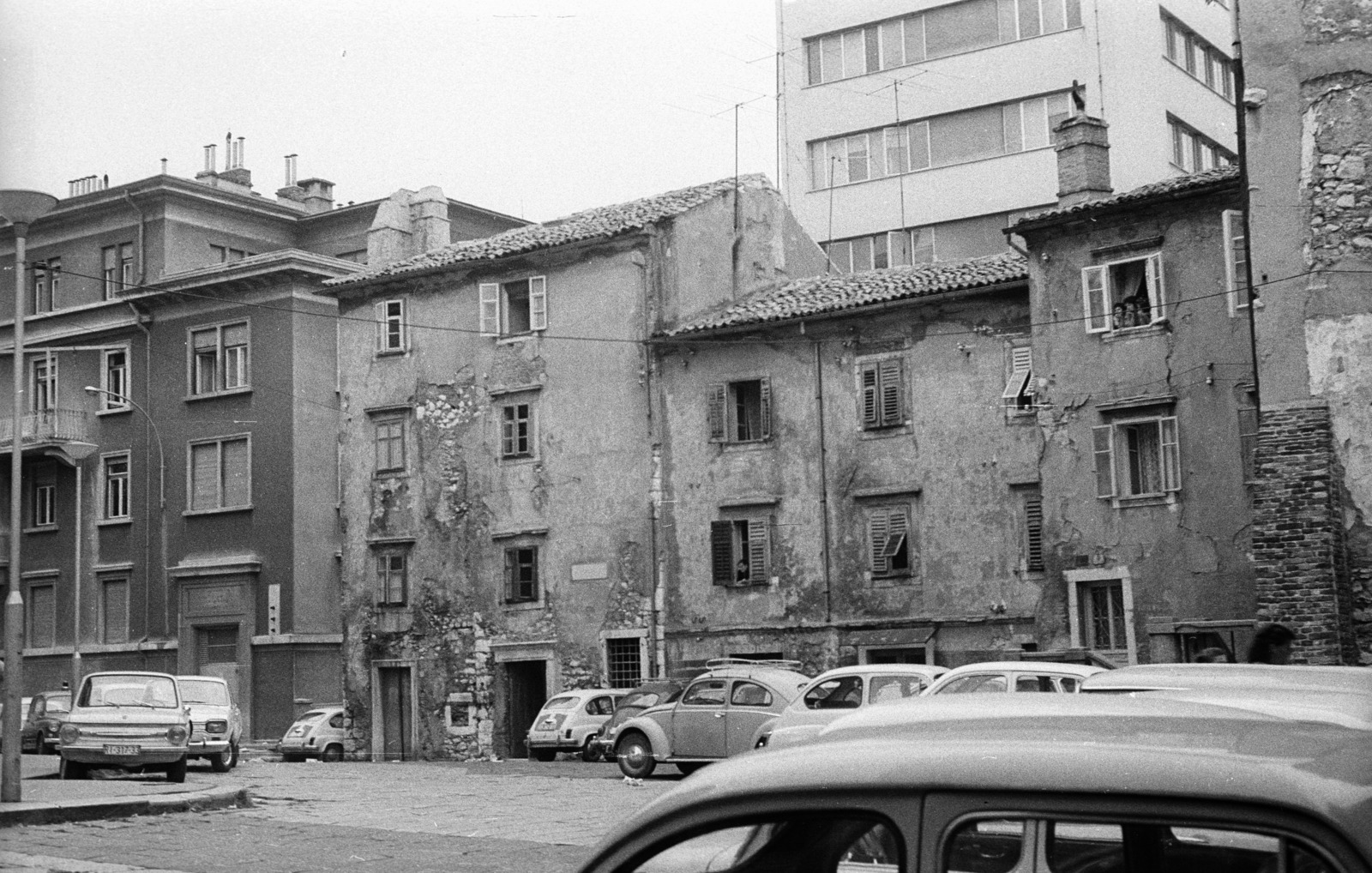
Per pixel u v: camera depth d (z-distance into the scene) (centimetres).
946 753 277
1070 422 2997
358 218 5253
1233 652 2753
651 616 3591
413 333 4056
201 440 4750
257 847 1509
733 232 3947
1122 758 261
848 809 280
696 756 2444
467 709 3844
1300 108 2425
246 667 4588
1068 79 4584
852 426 3381
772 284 4066
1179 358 2875
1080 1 4588
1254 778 247
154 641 4759
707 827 293
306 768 3133
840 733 316
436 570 3941
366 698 4009
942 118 4819
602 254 3766
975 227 4731
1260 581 2344
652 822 299
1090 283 2995
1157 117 4509
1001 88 4703
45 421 4962
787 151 5088
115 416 4953
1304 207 2408
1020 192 4638
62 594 5003
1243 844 247
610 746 2953
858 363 3388
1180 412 2867
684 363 3631
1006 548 3158
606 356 3738
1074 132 3225
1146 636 2861
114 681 2472
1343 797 239
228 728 3006
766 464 3488
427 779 2625
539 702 3812
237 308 4719
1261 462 2381
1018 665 1855
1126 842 257
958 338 3266
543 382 3825
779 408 3488
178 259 4988
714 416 3559
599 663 3653
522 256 3872
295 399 4578
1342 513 2330
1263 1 2475
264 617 4575
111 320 4984
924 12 4875
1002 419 3191
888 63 4931
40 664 5012
